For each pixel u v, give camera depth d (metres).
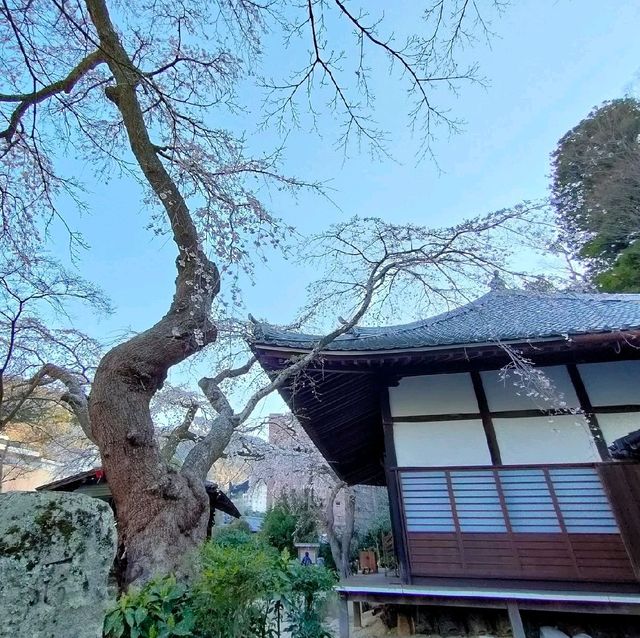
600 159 14.16
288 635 3.43
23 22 3.00
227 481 14.97
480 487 4.51
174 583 2.05
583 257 14.52
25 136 3.75
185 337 3.65
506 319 6.29
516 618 3.87
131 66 3.11
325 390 5.33
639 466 4.16
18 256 4.59
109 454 2.98
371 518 15.73
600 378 4.88
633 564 3.82
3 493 1.05
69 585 0.99
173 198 4.01
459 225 4.54
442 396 5.20
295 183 4.49
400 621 4.64
